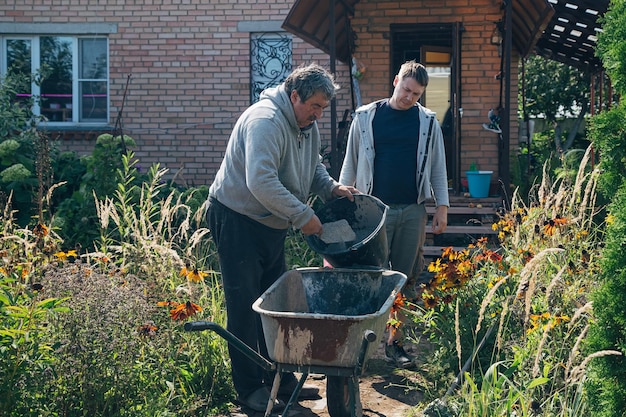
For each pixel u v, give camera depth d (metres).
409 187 5.16
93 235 8.43
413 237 5.20
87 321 3.95
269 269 4.62
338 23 10.88
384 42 10.80
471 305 5.04
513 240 5.66
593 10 9.77
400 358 5.24
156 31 12.13
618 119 3.40
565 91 15.91
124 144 9.48
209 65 12.09
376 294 4.18
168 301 4.75
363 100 10.88
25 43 12.35
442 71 12.42
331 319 3.37
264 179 3.97
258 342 4.70
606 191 3.52
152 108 12.20
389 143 5.17
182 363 4.79
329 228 4.48
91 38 12.31
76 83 12.34
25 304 4.11
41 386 3.77
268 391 4.58
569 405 4.01
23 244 4.78
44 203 8.41
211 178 12.20
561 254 5.23
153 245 4.99
